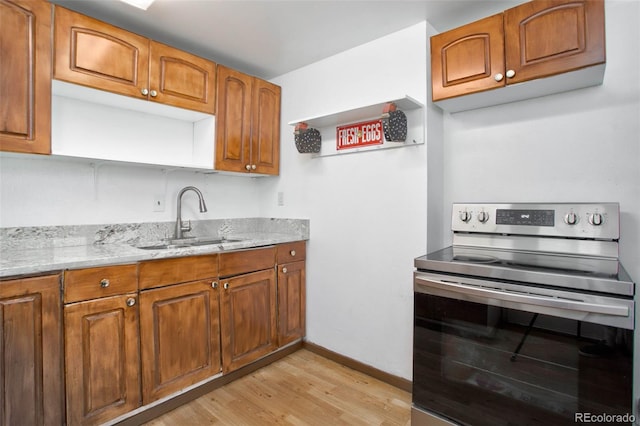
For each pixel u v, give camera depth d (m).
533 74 1.47
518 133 1.82
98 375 1.48
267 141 2.57
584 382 1.13
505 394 1.30
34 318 1.32
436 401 1.48
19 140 1.46
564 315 1.15
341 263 2.30
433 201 1.96
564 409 1.17
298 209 2.58
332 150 2.33
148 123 2.20
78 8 1.75
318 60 2.42
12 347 1.27
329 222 2.38
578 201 1.65
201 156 2.34
